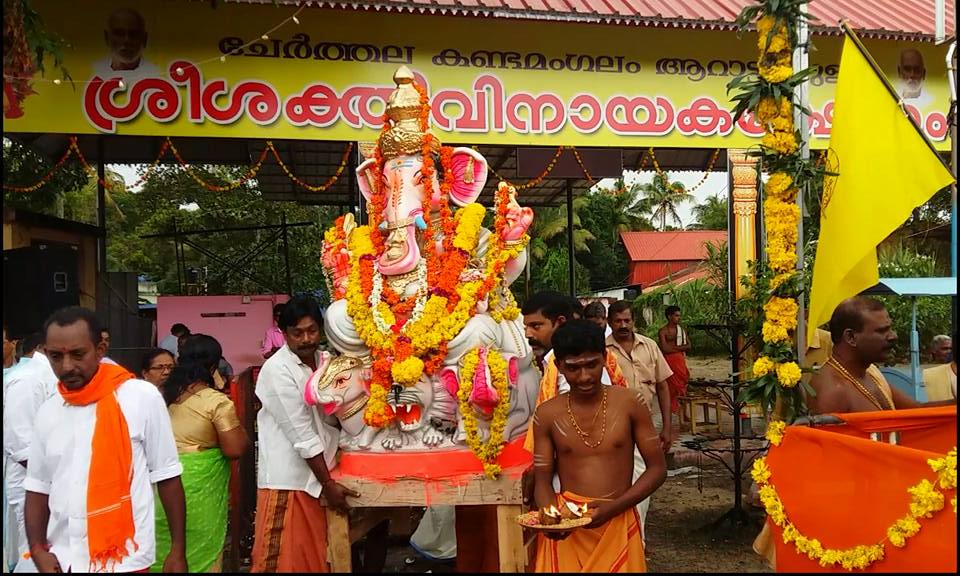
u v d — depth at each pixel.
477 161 4.13
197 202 16.38
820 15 8.46
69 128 7.09
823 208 3.58
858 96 3.50
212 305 9.27
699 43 8.24
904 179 3.32
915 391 5.78
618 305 5.59
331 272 4.07
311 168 10.80
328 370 3.51
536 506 2.87
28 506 2.59
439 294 3.66
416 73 7.71
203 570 3.50
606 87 8.10
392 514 4.20
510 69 7.89
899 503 2.71
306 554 3.47
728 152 8.38
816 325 3.55
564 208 23.59
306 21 7.48
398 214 3.87
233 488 4.34
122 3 7.16
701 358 19.95
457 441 3.59
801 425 3.16
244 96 7.39
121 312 8.69
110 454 2.52
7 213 7.24
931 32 8.22
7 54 4.63
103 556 2.47
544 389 3.56
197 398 3.60
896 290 5.89
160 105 7.25
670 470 7.10
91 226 8.53
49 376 3.66
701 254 27.09
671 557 4.71
